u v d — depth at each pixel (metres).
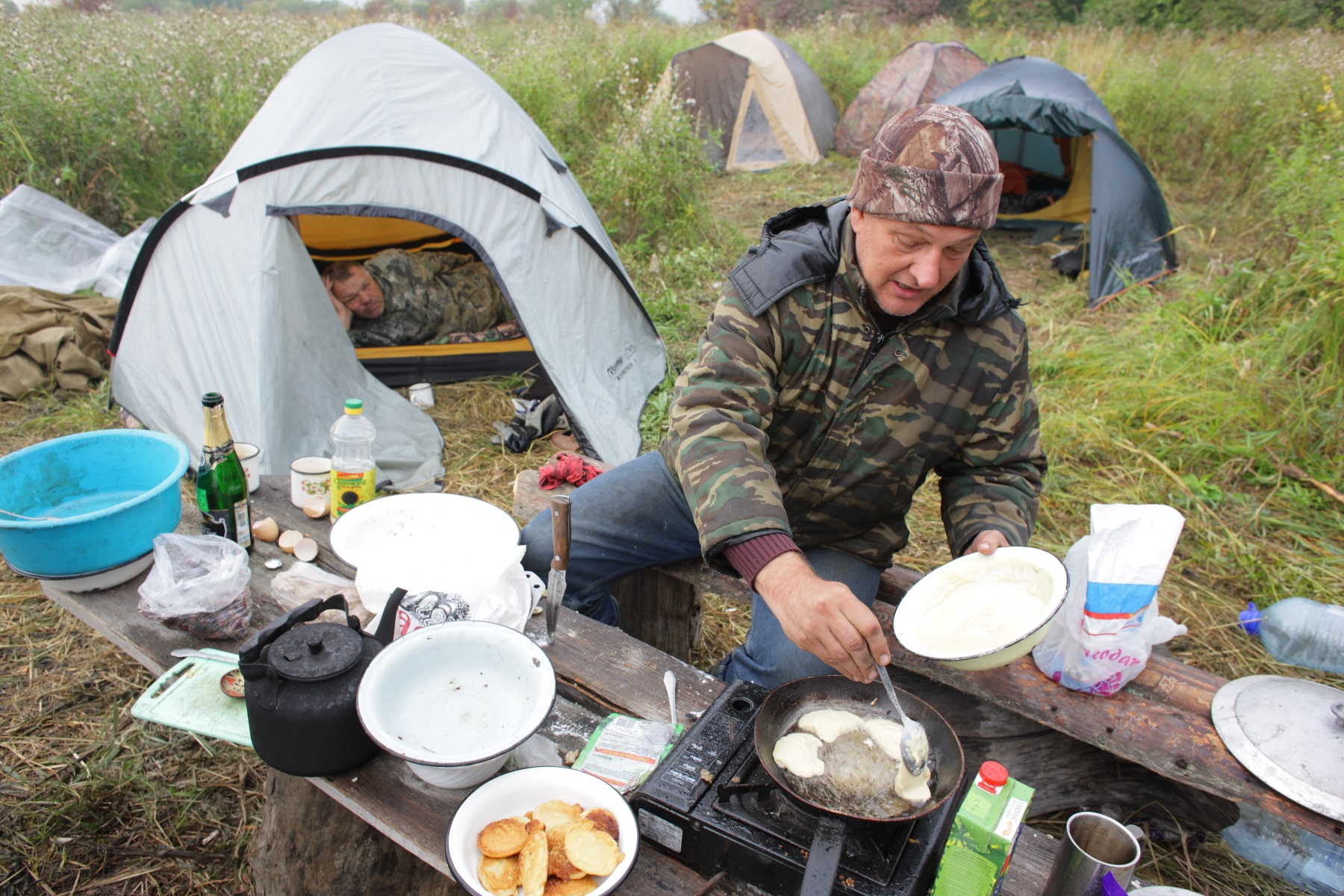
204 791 2.12
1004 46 11.65
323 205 3.52
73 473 1.77
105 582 1.65
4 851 1.92
